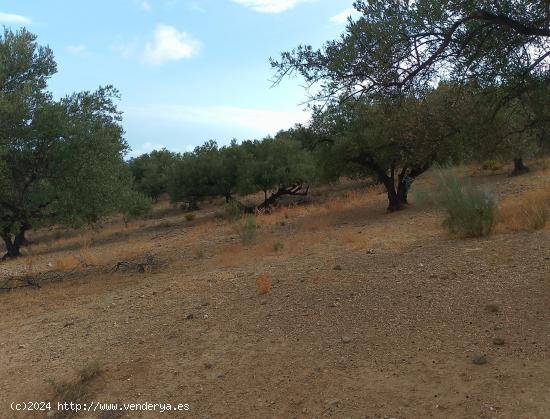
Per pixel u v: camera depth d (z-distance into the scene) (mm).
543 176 17828
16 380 5465
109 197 11836
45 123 10609
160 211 39688
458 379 3980
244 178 29641
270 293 7086
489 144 6125
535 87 5355
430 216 13859
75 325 7234
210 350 5449
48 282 12219
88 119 11469
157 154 51281
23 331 7367
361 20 5379
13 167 10938
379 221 15000
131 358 5539
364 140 16016
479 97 5758
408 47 5289
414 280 6551
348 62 5375
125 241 23984
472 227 9094
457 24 5016
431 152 6543
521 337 4480
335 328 5434
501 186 17344
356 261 8430
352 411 3863
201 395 4555
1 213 11586
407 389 3994
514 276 6090
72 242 27219
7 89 11672
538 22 5098
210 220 27281
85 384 5051
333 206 22125
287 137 32062
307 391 4277
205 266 11117
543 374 3803
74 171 10930
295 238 13430
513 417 3383
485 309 5207
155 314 7086
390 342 4859
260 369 4820
